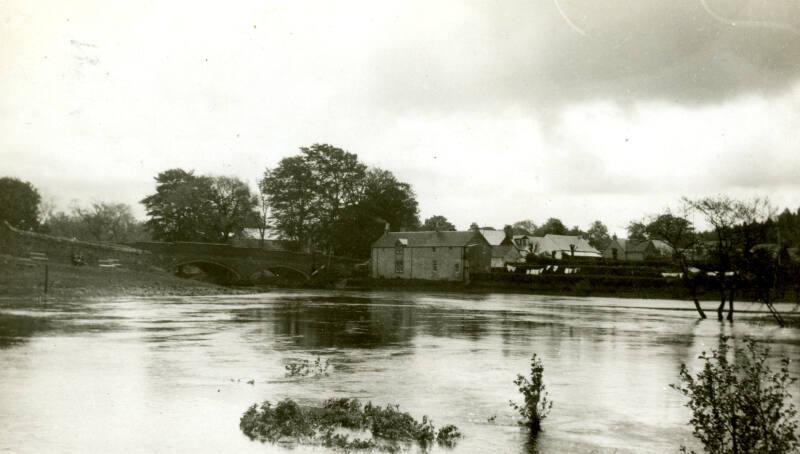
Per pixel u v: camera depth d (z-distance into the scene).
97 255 87.06
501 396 21.95
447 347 34.47
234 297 78.12
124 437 15.68
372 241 134.38
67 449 14.66
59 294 62.72
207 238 130.25
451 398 21.55
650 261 124.50
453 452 15.30
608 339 39.19
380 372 26.19
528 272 122.81
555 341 37.78
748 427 12.62
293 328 42.91
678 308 72.00
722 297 55.12
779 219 71.44
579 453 15.66
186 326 41.97
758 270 54.84
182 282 90.62
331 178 139.38
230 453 14.52
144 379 23.11
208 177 132.62
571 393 22.70
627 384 24.41
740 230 56.19
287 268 118.94
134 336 35.69
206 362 27.39
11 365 24.97
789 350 35.00
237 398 20.39
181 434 15.98
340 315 55.28
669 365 29.02
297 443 15.33
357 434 16.33
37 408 18.31
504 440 16.59
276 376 24.58
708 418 13.09
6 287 61.84
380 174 141.62
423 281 117.81
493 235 149.12
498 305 74.69
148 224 131.75
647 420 18.95
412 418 17.77
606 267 115.38
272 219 142.00
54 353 28.34
